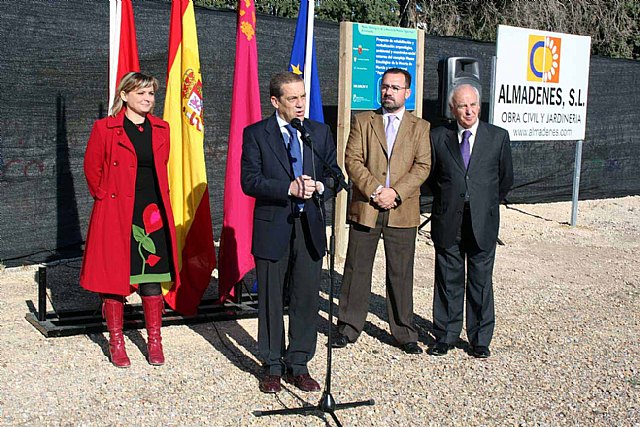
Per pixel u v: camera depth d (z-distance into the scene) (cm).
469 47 1052
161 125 486
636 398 468
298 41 650
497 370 506
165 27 783
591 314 645
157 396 443
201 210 575
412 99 804
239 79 585
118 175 468
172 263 488
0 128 700
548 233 981
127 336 544
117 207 470
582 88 995
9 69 698
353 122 534
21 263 728
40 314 550
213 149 841
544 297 693
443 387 474
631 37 1702
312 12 645
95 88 752
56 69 726
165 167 485
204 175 576
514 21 1495
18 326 553
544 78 952
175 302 569
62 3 723
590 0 1605
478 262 522
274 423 413
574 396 468
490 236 517
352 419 423
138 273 478
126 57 556
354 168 519
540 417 438
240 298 605
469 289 531
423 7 1516
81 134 750
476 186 511
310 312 452
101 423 406
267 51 861
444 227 518
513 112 929
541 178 1172
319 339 552
